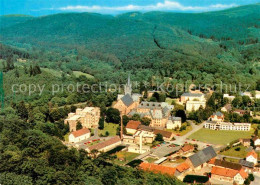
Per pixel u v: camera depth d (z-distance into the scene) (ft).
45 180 625.00
